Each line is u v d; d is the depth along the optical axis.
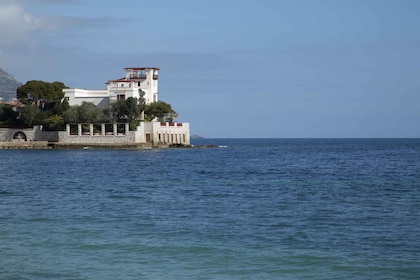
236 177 87.50
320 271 29.78
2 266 30.64
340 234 38.66
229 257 32.41
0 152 173.00
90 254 33.06
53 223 42.91
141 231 39.75
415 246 34.94
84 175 90.31
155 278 28.67
